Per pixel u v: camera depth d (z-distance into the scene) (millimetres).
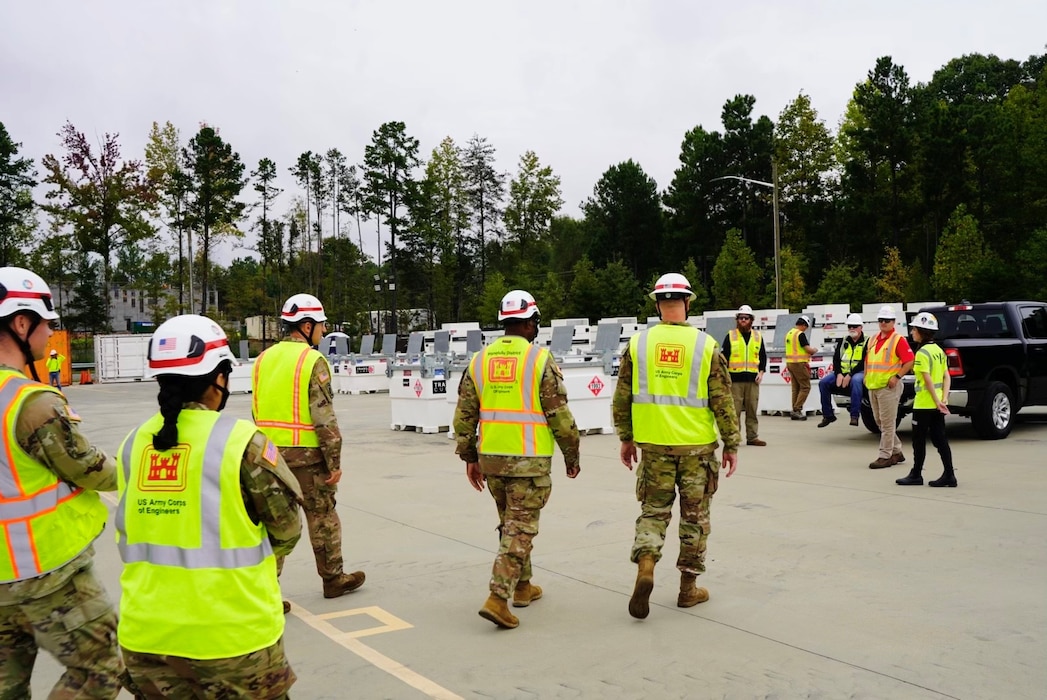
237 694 2715
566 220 105938
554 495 9406
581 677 4449
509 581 5152
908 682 4266
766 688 4242
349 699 4234
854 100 62969
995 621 5129
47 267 59406
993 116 57875
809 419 16672
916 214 59781
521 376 5309
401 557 7008
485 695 4258
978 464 10859
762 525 7715
